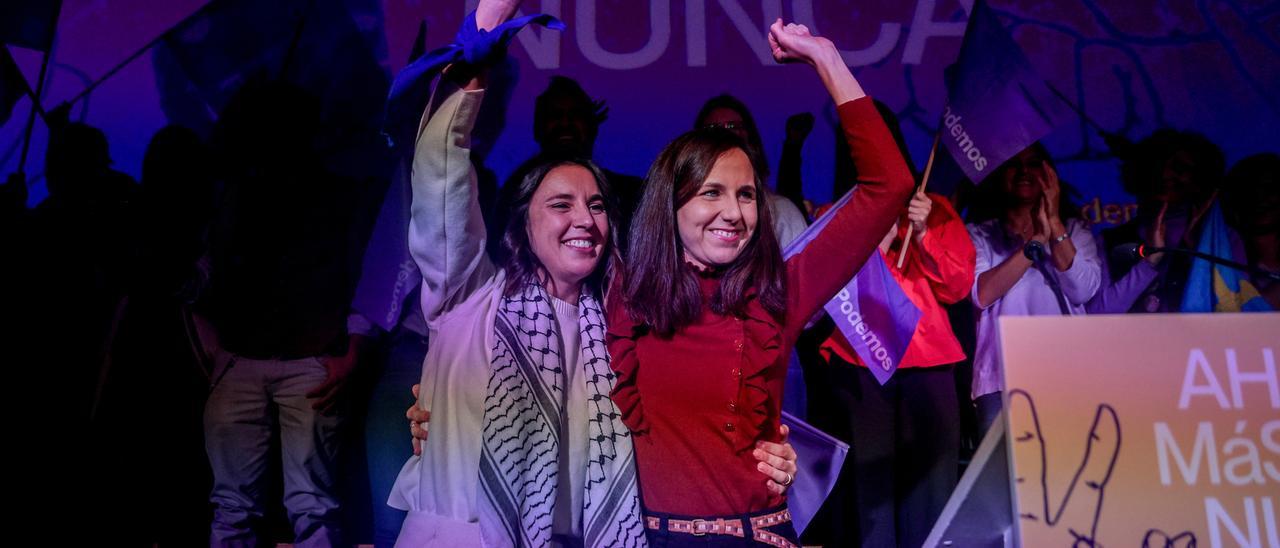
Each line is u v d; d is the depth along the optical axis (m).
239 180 3.76
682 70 4.06
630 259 2.05
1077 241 3.79
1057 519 1.32
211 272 3.61
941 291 3.40
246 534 3.40
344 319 3.53
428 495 2.19
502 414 2.09
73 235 3.70
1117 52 4.11
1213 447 1.34
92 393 3.54
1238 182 3.97
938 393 3.30
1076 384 1.36
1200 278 3.87
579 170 2.26
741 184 2.02
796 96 4.05
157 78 4.03
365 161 3.95
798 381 3.51
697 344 1.96
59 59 4.04
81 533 3.48
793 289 2.04
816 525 3.50
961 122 3.41
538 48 4.06
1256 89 4.08
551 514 2.05
